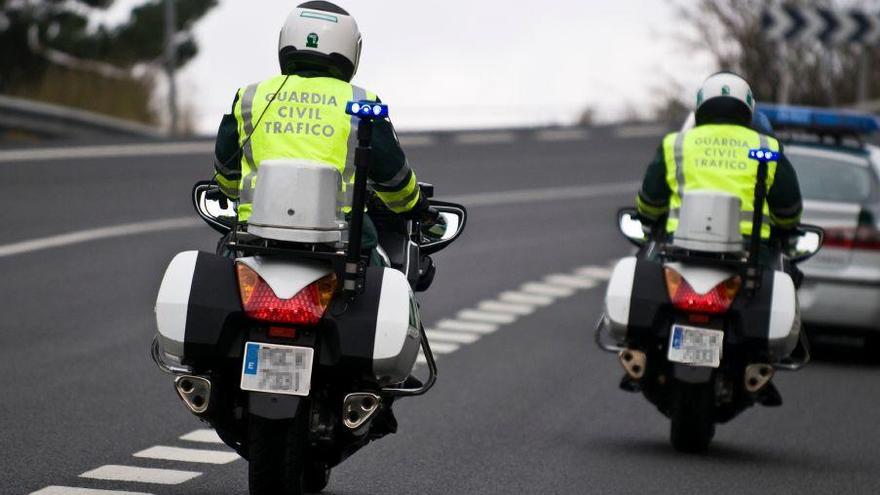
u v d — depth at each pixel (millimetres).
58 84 86688
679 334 22266
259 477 15812
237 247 15922
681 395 22453
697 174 23031
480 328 37562
